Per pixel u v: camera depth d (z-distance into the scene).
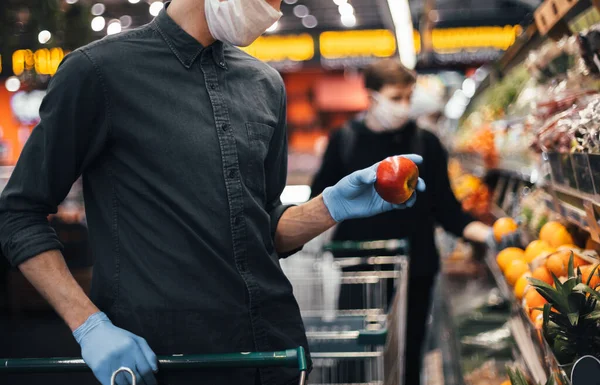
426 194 3.78
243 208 1.61
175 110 1.58
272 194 1.87
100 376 1.40
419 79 10.56
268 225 1.69
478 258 6.15
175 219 1.55
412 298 3.85
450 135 11.63
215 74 1.65
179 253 1.55
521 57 5.49
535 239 3.20
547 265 2.14
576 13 2.70
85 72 1.51
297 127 21.75
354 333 2.16
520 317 2.63
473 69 16.83
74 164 1.54
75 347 4.91
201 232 1.57
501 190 5.65
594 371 1.42
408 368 3.88
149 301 1.53
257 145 1.67
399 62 3.66
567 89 2.85
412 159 1.70
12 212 1.52
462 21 16.42
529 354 2.51
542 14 2.92
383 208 1.74
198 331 1.55
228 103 1.65
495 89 6.66
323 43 17.94
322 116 21.78
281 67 18.16
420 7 11.91
